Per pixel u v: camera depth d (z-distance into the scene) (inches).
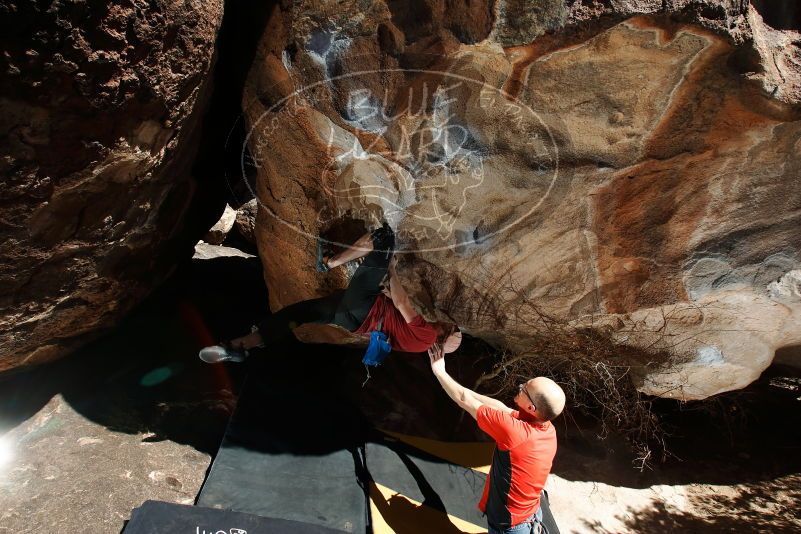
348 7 113.9
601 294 140.4
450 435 155.1
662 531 148.2
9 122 88.0
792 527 152.4
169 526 107.4
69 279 123.6
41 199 101.1
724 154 119.5
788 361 186.2
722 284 137.1
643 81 111.1
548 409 114.0
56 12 82.0
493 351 180.1
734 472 170.9
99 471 126.0
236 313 197.0
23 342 127.8
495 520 120.2
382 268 128.7
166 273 177.3
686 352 148.3
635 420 166.7
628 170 123.1
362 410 156.9
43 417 137.5
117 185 114.7
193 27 106.0
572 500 151.4
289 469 132.4
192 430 144.9
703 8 100.7
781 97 108.2
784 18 111.4
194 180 155.9
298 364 165.0
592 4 103.3
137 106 102.9
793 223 129.1
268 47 123.6
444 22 110.8
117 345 165.0
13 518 111.5
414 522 128.6
